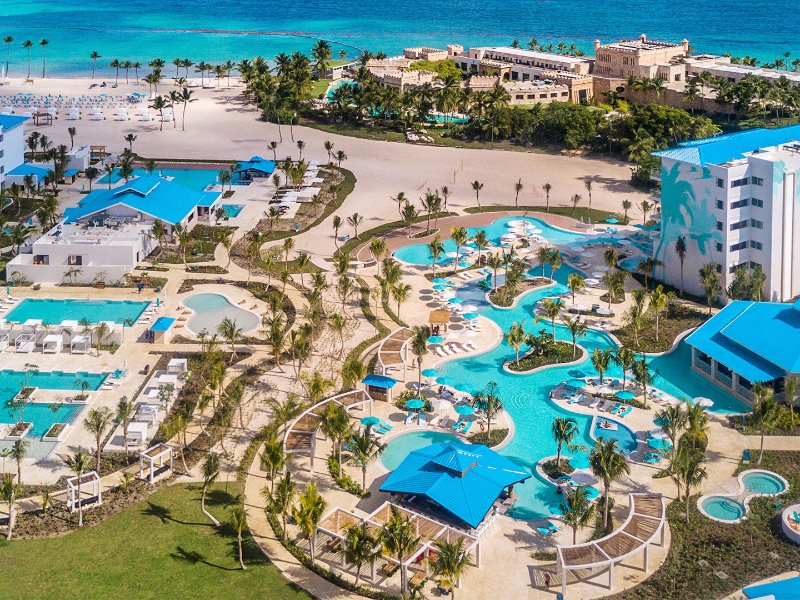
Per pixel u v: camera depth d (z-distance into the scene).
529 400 136.00
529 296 173.75
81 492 112.69
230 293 173.50
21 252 187.38
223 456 119.12
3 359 147.12
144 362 146.38
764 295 164.62
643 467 117.69
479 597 94.88
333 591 95.88
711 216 164.62
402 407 133.00
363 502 110.50
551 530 104.88
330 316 163.50
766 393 121.00
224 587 96.06
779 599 85.00
